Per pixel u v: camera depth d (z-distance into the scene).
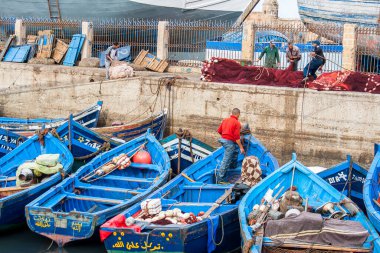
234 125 15.56
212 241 11.76
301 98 18.31
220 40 27.11
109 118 21.50
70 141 17.31
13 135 18.12
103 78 23.22
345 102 17.81
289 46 20.67
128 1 28.12
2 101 23.34
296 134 18.50
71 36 29.73
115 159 15.84
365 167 17.73
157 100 20.59
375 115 17.52
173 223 11.83
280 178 13.80
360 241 10.48
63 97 22.28
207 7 28.59
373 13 26.20
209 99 19.70
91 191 14.45
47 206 12.80
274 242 10.59
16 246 13.05
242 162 15.67
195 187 14.27
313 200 13.04
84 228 12.23
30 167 14.85
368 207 12.59
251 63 22.94
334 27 25.05
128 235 11.41
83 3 29.23
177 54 27.66
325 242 10.54
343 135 17.92
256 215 11.66
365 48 23.45
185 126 20.20
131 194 14.13
